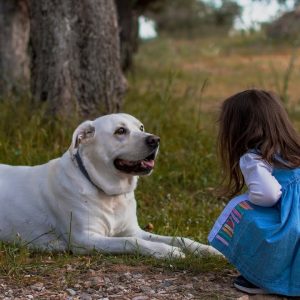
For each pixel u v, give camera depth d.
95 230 5.06
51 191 5.20
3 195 5.35
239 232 4.22
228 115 4.36
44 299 4.19
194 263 4.73
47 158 7.03
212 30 35.28
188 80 16.48
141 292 4.29
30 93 8.33
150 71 17.77
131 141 4.92
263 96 4.32
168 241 5.23
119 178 5.05
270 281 4.15
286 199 4.15
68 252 5.09
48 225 5.24
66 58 8.05
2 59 10.37
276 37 25.67
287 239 4.07
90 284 4.41
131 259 4.83
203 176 7.33
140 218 6.09
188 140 8.16
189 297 4.21
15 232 5.30
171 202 6.59
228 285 4.43
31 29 8.27
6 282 4.47
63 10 8.02
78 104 8.10
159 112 8.87
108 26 8.19
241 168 4.21
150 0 15.98
